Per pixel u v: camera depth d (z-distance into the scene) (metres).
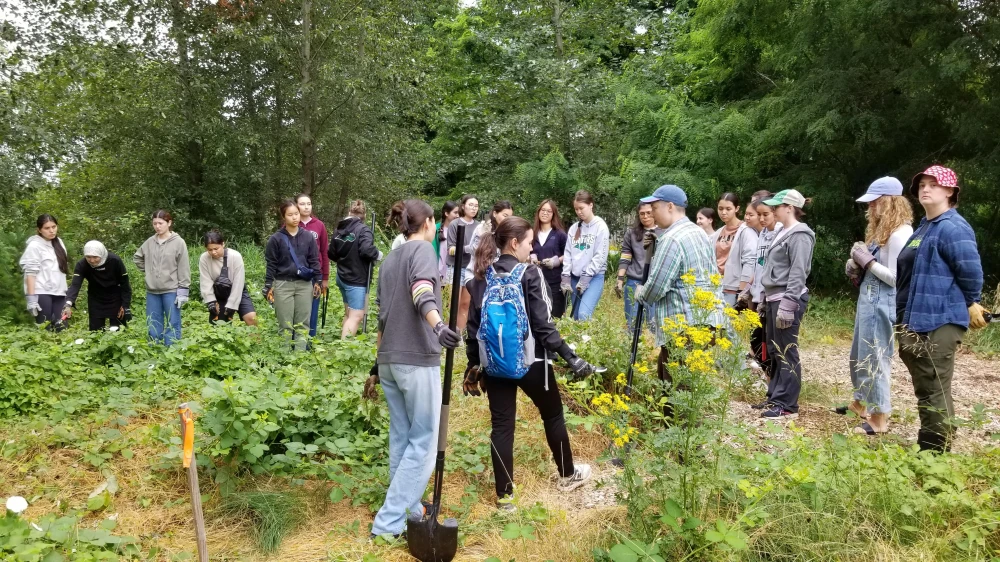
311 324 7.68
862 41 11.74
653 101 15.26
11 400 5.10
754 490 3.06
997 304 8.50
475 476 4.38
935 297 4.05
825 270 12.51
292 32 16.16
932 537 3.04
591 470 4.46
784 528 3.07
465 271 6.47
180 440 4.18
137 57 14.48
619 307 9.52
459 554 3.46
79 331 7.07
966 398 6.20
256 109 16.52
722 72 15.39
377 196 18.50
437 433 3.65
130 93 14.53
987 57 10.58
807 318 10.32
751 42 14.28
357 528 3.66
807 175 12.81
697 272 4.32
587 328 6.22
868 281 4.82
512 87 19.41
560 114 17.53
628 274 7.32
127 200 15.66
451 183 23.67
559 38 19.52
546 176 16.53
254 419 4.04
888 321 4.73
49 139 10.45
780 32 13.19
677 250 4.32
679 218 4.47
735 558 2.89
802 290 5.36
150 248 7.49
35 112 10.51
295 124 16.56
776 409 5.40
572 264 7.41
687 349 3.60
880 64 11.73
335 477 3.95
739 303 6.36
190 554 3.38
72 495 3.93
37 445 4.41
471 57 23.20
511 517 3.74
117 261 7.67
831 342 8.81
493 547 3.46
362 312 7.53
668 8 22.41
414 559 3.40
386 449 4.41
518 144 18.45
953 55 10.44
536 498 4.07
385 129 17.48
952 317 4.02
